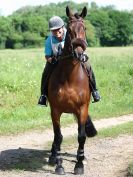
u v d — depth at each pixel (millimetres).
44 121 13148
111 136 10891
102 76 21703
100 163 8305
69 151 9359
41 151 9508
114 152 9227
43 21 84938
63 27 7723
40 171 7828
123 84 20703
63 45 7719
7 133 11531
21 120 13695
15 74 19688
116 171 7715
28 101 16734
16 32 82438
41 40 83125
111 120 13734
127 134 11133
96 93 7957
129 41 95312
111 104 16594
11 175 7566
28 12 102562
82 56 6930
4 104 16078
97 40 91375
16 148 9859
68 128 12328
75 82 7320
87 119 8445
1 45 81312
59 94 7355
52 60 7738
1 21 81688
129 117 14328
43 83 7996
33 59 29016
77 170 7578
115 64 25656
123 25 94000
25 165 8234
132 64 25688
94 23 93625
